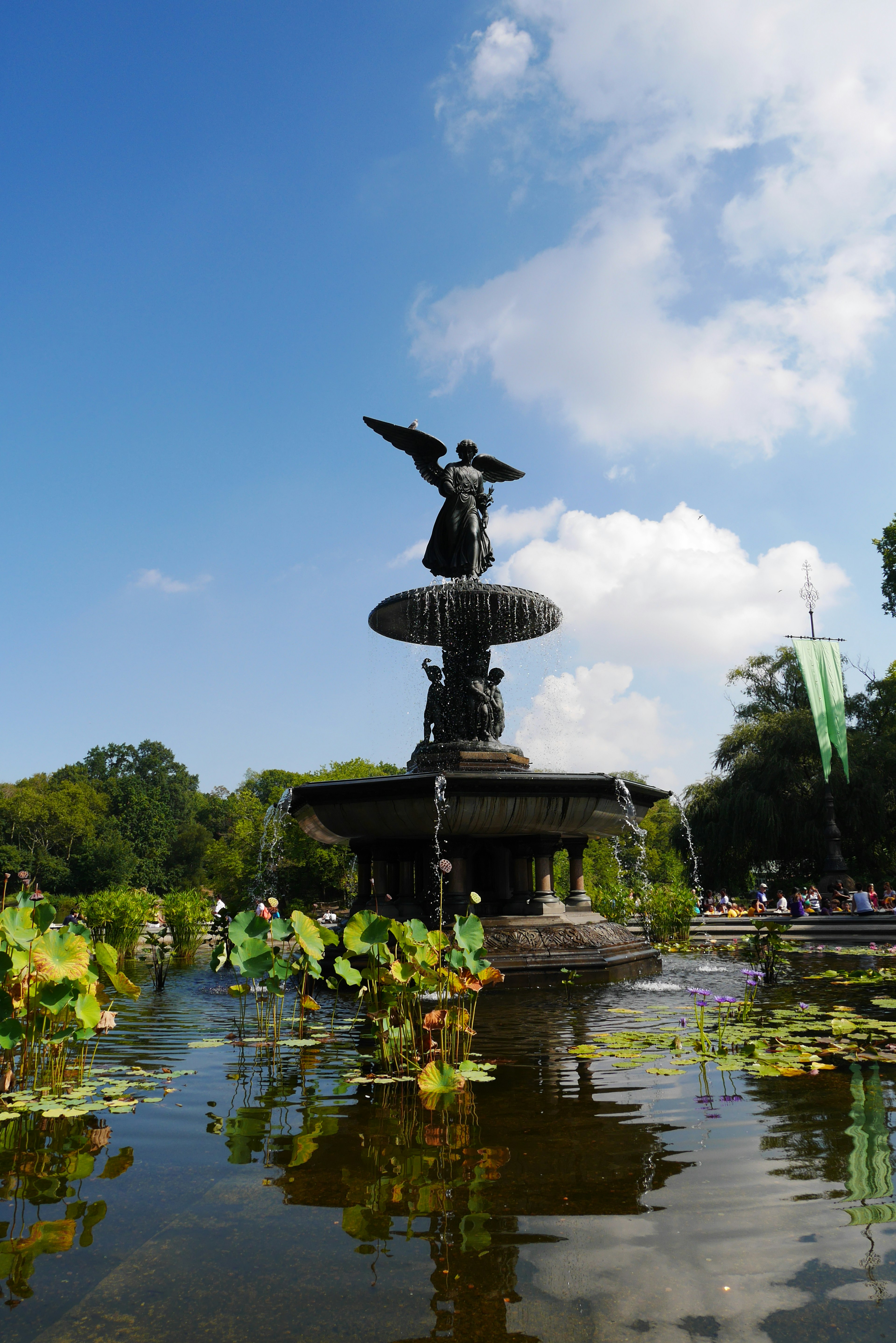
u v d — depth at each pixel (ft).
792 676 121.60
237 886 141.69
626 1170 9.30
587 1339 5.83
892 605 97.96
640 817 35.09
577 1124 11.18
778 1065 14.46
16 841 231.30
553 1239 7.54
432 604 34.88
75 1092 13.00
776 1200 8.32
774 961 29.32
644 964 32.09
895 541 96.43
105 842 231.71
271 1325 6.15
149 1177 9.41
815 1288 6.55
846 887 80.64
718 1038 17.19
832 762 98.02
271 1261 7.23
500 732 36.70
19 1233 7.89
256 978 17.87
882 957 38.17
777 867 106.83
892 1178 8.85
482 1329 6.03
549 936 29.66
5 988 13.35
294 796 32.78
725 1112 11.62
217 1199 8.70
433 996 23.95
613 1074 14.14
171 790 329.11
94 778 319.27
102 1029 14.58
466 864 31.63
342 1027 19.90
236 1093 13.28
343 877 134.62
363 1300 6.49
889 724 106.32
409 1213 8.21
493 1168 9.48
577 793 30.45
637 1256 7.14
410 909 32.19
